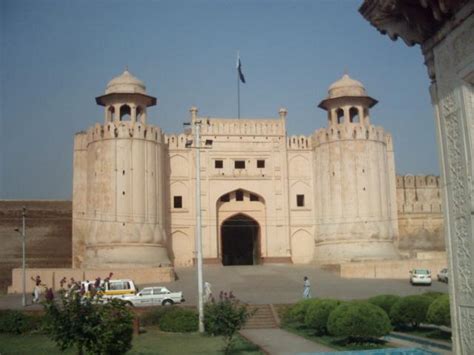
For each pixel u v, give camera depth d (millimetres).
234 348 8758
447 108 3496
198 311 11898
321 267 22203
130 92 22938
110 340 5844
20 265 23984
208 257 23922
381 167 24031
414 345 8656
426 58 3760
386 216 23719
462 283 3367
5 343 9625
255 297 15883
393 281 19047
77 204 23422
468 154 3285
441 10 3377
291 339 9992
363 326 8625
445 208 3545
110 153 22219
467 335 3320
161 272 19328
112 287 15539
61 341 5863
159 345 9188
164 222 23438
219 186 24469
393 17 3857
